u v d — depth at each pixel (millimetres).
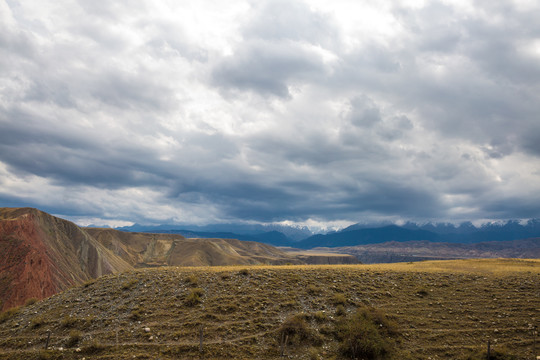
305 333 31016
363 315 33312
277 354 28750
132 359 27312
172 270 50406
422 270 51031
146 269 52656
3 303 90812
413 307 36469
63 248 172875
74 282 138375
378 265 64125
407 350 29016
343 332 30859
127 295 39188
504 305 36031
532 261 64875
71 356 28047
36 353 28750
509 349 28469
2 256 107312
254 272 46938
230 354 28344
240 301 37188
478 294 39281
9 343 30734
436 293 40031
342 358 28375
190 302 36469
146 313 34656
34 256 114125
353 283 42812
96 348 28859
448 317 34188
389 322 32438
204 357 27875
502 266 56656
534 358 27172
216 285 41656
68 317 34031
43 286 109188
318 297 38594
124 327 32281
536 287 40188
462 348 29031
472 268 54688
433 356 28172
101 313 35312
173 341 29938
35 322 33938
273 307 35938
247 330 31688
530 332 30703
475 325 32500
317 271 48281
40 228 163500
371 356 28312
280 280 43375
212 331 31328
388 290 40938
